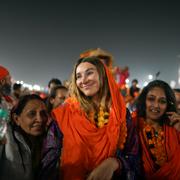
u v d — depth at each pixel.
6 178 2.51
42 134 2.82
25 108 2.77
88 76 2.67
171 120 3.20
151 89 3.17
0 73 2.87
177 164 3.01
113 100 2.66
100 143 2.57
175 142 3.09
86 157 2.56
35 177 2.67
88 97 2.74
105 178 2.53
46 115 2.84
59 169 2.59
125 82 8.42
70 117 2.64
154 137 3.10
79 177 2.53
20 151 2.60
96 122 2.68
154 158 3.04
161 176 2.97
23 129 2.78
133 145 2.75
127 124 2.73
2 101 2.63
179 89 4.04
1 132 2.41
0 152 2.51
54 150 2.60
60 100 4.66
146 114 3.21
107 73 2.74
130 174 2.64
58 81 6.77
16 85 7.45
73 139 2.57
